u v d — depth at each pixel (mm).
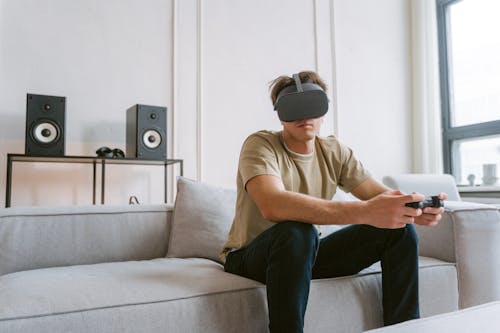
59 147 2146
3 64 2266
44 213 1384
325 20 3234
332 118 3221
